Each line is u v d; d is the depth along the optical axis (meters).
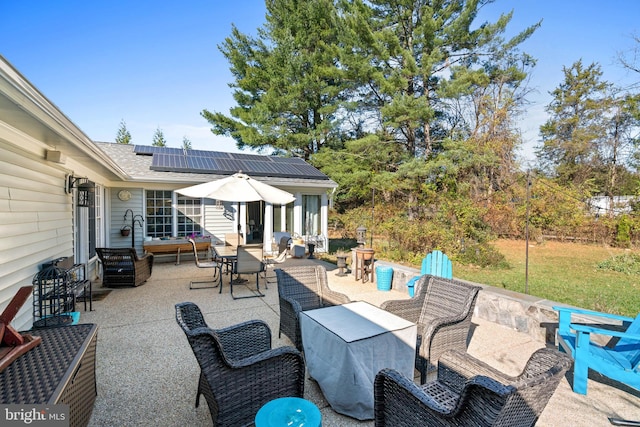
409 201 13.55
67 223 5.27
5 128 3.14
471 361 2.42
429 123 14.73
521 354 3.70
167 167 9.17
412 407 1.80
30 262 3.92
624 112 15.85
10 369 1.92
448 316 3.34
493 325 4.58
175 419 2.52
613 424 2.52
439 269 5.54
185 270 8.23
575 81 19.55
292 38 15.54
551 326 4.00
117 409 2.62
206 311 5.09
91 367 2.46
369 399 2.55
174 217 9.50
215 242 9.95
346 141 16.08
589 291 6.47
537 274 8.00
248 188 5.95
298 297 4.05
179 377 3.12
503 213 12.37
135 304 5.38
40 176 4.19
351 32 12.89
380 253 10.76
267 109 15.57
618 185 15.45
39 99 2.55
